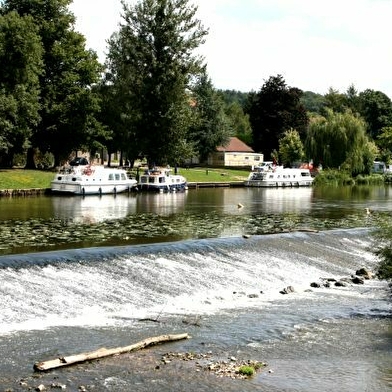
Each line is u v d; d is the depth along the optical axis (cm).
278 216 4859
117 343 1752
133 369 1535
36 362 1570
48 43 8100
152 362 1591
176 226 4016
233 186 9256
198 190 8219
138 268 2530
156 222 4225
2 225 3841
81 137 8356
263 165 11162
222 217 4666
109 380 1460
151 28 8225
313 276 2850
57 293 2169
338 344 1811
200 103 11962
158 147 8438
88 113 8262
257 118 13175
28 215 4506
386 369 1602
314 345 1797
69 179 6831
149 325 1955
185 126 8438
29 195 6650
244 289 2531
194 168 11506
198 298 2334
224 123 12256
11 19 7088
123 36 8406
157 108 8356
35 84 7656
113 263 2528
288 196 7275
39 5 8050
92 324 1938
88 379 1462
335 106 18275
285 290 2500
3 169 7719
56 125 8175
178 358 1633
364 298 2433
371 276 2866
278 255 3050
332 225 4312
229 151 13300
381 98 17138
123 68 8512
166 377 1490
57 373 1493
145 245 2838
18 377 1462
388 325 2030
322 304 2311
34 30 7288
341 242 3531
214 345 1767
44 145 8431
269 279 2703
